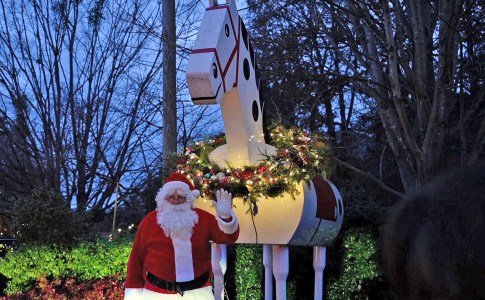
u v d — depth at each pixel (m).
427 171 5.70
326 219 4.56
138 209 14.29
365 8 6.09
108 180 13.38
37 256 6.45
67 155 13.93
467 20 6.96
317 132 4.66
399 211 0.74
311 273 6.04
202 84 3.27
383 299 5.62
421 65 5.93
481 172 0.69
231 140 4.23
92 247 6.52
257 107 4.41
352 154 12.37
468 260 0.63
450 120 8.49
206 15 3.73
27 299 6.27
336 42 8.30
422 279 0.67
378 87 6.70
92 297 6.10
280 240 4.30
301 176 4.16
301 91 8.30
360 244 5.69
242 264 6.17
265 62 7.62
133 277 3.78
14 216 6.92
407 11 7.20
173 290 3.61
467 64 7.12
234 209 4.37
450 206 0.66
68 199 13.73
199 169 4.39
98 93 14.67
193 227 3.71
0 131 14.15
